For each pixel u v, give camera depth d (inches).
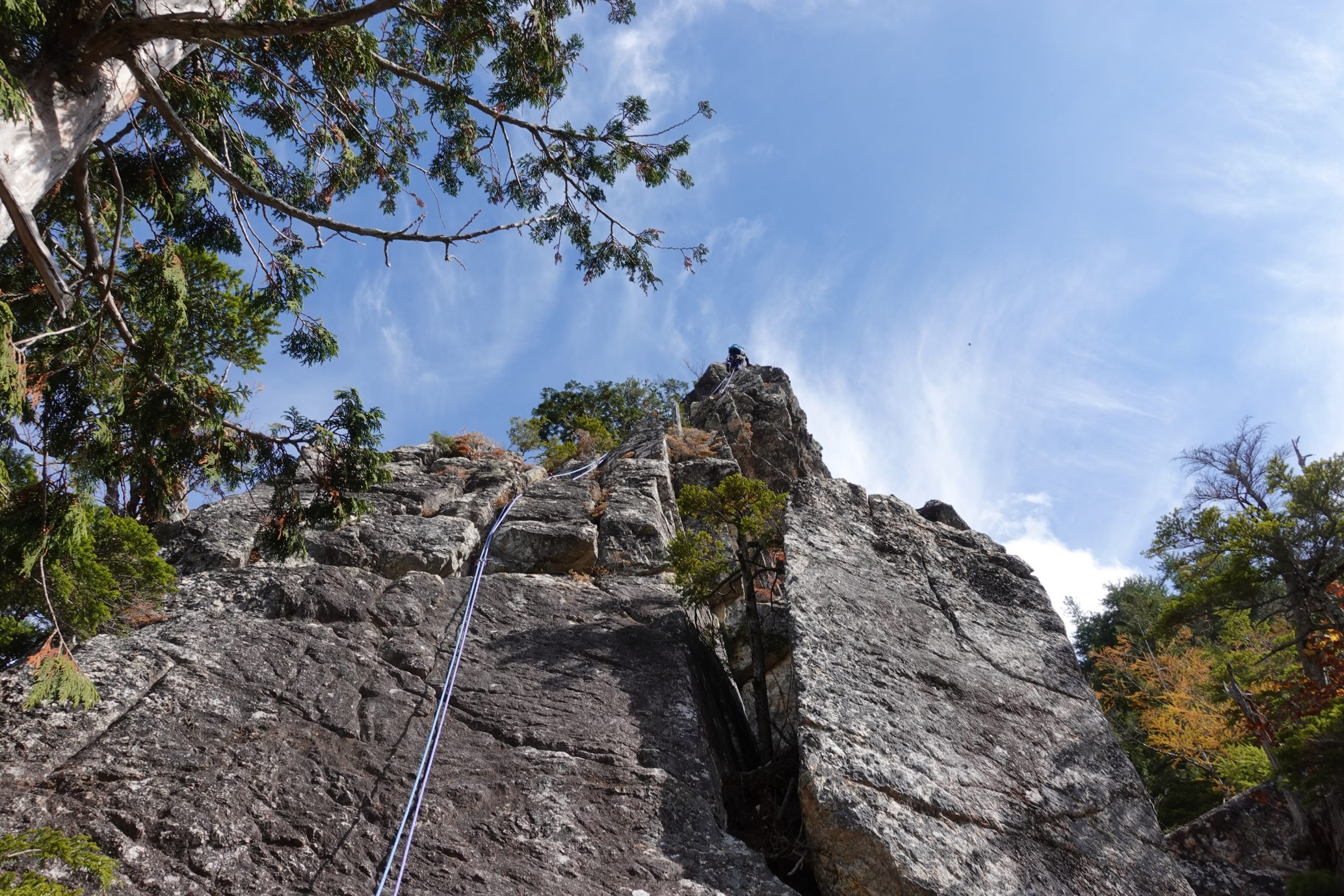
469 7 319.6
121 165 360.5
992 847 303.0
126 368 309.6
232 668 337.4
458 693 343.9
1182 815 778.8
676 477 684.1
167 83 318.0
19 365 238.7
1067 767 351.6
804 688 344.8
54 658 279.3
